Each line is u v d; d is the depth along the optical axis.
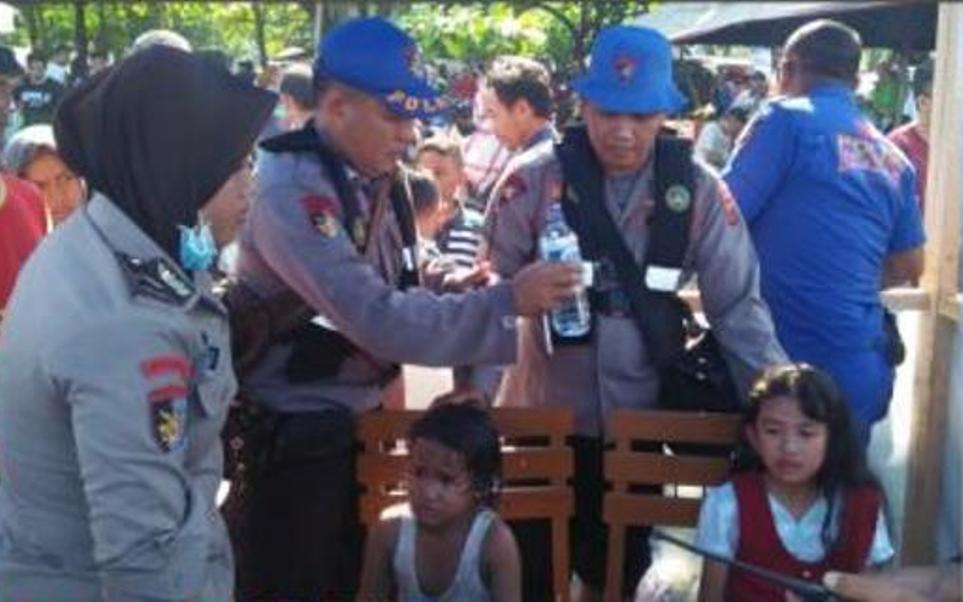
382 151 2.79
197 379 2.01
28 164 4.49
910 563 3.63
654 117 2.97
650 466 3.03
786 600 2.86
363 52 2.72
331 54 2.75
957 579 2.46
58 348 1.87
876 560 2.90
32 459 1.96
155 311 1.92
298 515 2.92
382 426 2.96
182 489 1.92
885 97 8.18
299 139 2.79
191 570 1.91
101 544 1.86
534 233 3.11
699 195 3.05
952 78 3.55
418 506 2.81
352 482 2.99
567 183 3.06
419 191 4.13
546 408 3.05
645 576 3.24
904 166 3.73
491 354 2.76
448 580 2.85
